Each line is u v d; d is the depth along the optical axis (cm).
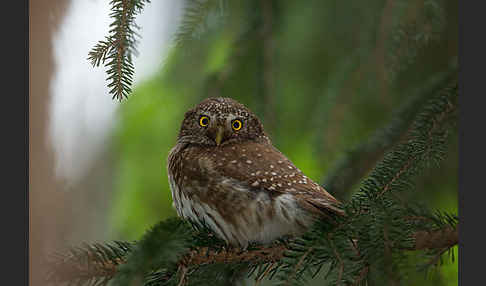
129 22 577
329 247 539
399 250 504
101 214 1123
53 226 1003
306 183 729
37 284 795
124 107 1035
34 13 971
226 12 720
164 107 1013
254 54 868
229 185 720
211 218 730
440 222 589
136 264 483
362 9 909
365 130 952
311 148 955
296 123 1001
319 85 995
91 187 1123
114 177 1094
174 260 512
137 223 1050
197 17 705
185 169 754
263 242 721
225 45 891
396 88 972
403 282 480
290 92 998
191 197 742
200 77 919
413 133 692
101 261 554
